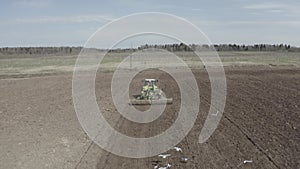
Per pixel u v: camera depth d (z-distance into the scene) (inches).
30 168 445.7
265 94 1057.5
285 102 905.5
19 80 1489.9
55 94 1066.7
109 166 462.0
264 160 470.0
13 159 471.8
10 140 554.6
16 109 804.6
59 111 796.6
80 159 490.3
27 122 677.9
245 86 1272.1
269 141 557.3
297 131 613.3
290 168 439.5
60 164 467.2
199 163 463.5
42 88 1212.5
